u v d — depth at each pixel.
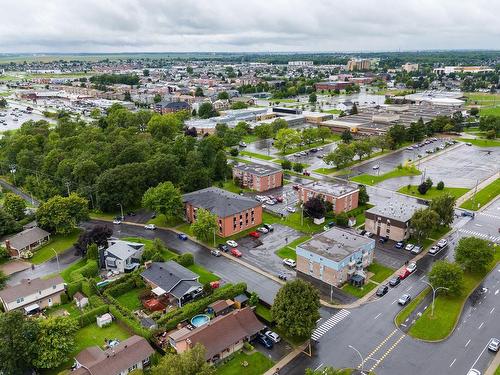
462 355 88.06
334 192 162.00
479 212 163.00
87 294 111.00
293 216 160.88
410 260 127.44
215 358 87.12
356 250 117.88
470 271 119.56
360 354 89.19
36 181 188.50
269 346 91.75
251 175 190.62
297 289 92.38
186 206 157.50
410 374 83.19
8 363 80.62
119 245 130.88
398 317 100.88
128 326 97.75
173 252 135.25
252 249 136.25
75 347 90.38
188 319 100.69
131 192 164.62
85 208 151.75
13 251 136.88
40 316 96.44
